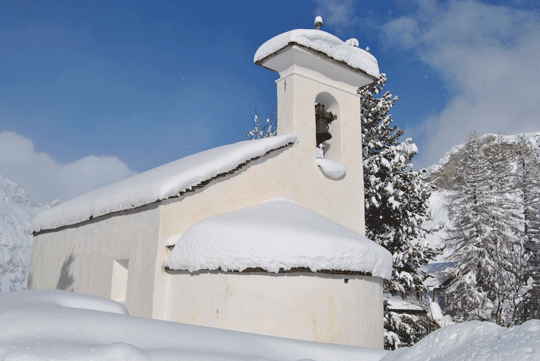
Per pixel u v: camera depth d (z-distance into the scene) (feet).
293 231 28.86
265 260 27.43
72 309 12.98
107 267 35.94
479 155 130.31
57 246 45.52
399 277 60.59
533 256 107.04
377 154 66.03
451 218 125.29
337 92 44.04
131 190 34.24
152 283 30.04
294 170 38.93
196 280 28.96
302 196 39.01
